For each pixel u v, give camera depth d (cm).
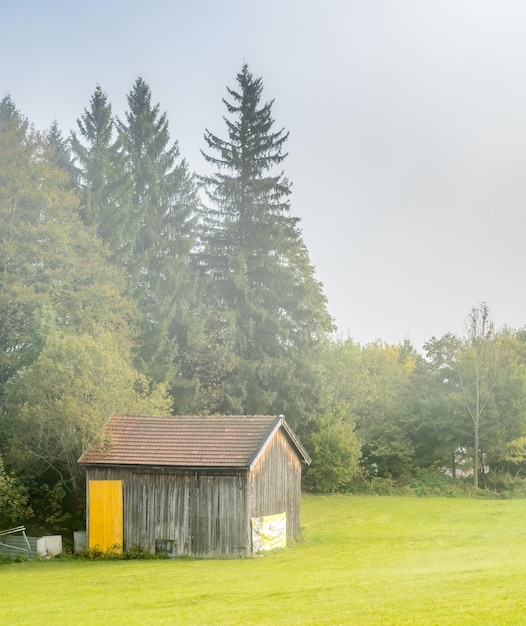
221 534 3103
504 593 1756
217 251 5947
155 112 6228
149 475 3212
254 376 5528
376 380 6456
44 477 3844
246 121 6072
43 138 4878
